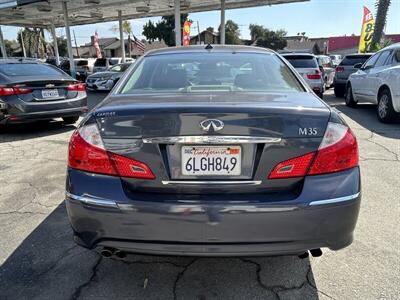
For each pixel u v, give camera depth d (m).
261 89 2.58
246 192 1.99
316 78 10.82
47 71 7.38
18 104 6.39
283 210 1.93
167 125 1.95
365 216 3.30
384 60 8.08
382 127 7.16
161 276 2.48
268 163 1.97
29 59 7.73
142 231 1.99
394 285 2.35
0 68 6.80
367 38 21.78
